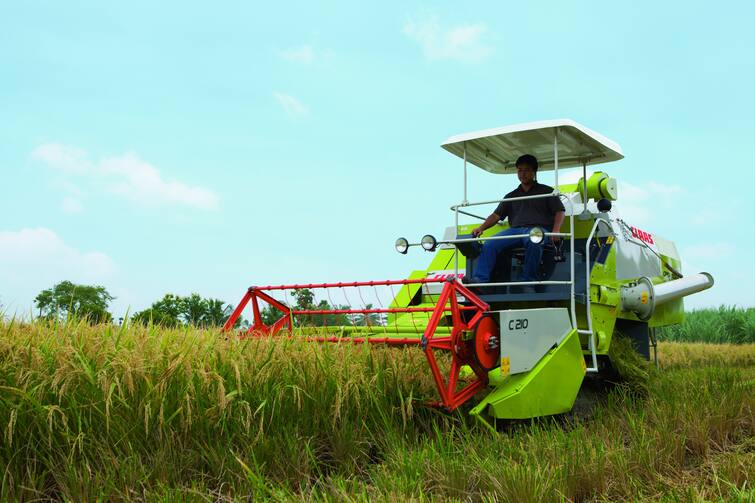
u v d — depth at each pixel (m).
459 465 4.46
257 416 5.02
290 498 4.03
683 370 10.27
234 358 5.16
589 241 6.84
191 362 4.95
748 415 6.06
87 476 4.05
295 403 5.25
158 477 4.28
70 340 4.83
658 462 4.79
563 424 6.39
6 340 4.66
